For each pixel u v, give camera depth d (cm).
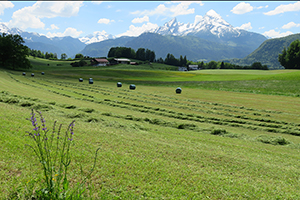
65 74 10538
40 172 795
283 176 1120
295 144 1941
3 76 6506
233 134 2119
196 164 1132
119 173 895
